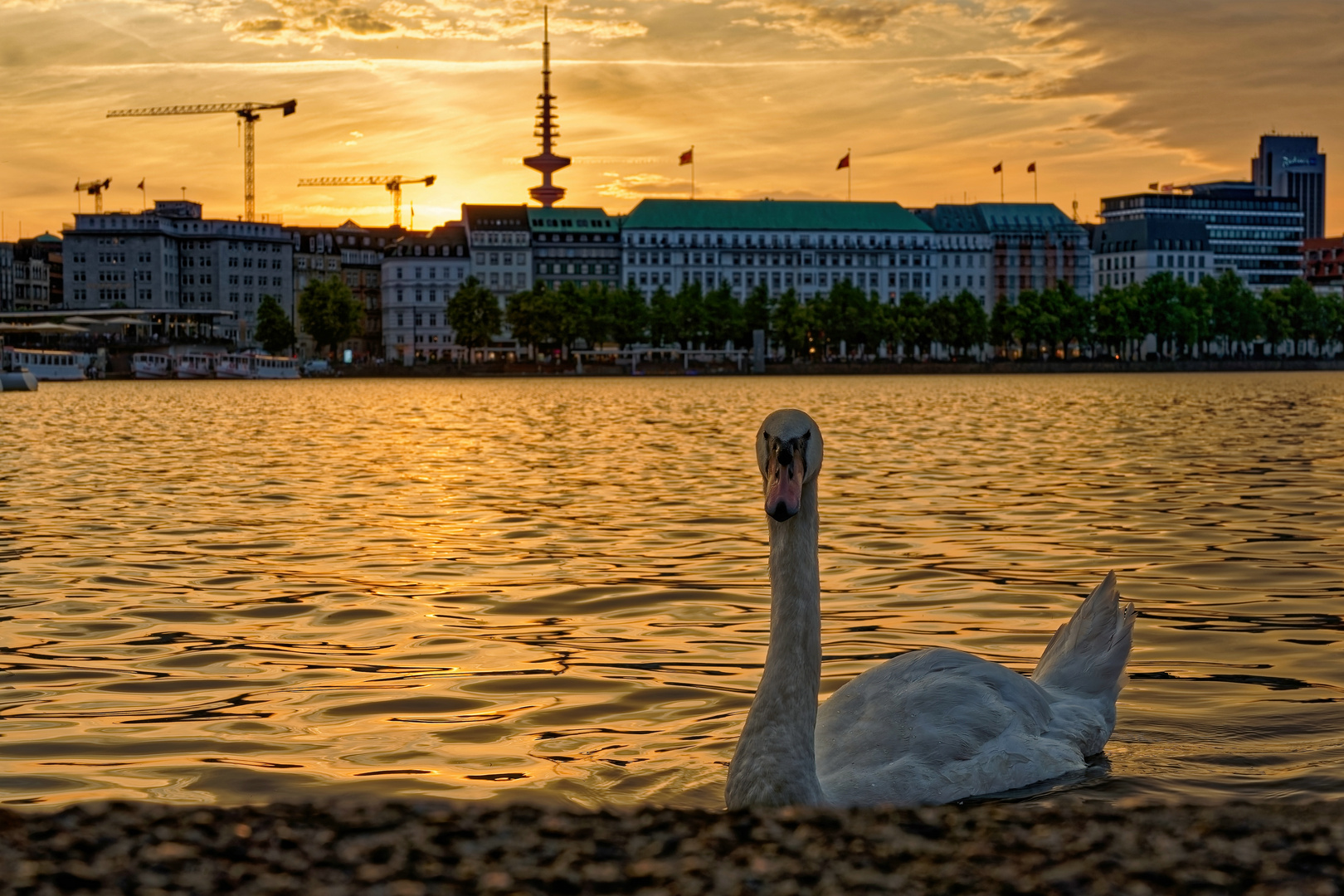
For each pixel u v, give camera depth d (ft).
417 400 334.03
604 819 20.12
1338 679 38.65
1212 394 334.24
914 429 181.68
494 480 109.29
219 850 18.24
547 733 33.91
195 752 32.24
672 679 39.78
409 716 35.78
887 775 25.55
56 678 40.52
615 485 103.71
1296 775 28.84
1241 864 17.94
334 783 29.58
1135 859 18.25
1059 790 26.99
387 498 94.53
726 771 30.07
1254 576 57.52
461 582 57.82
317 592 55.62
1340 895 16.87
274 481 108.58
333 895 16.72
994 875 17.67
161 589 56.29
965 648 43.88
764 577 58.65
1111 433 167.84
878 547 67.31
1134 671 40.01
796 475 23.94
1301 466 114.73
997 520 78.02
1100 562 61.72
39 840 18.37
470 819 19.93
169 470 120.16
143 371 611.06
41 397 370.12
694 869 17.89
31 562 64.18
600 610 51.49
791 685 24.57
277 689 39.06
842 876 17.67
